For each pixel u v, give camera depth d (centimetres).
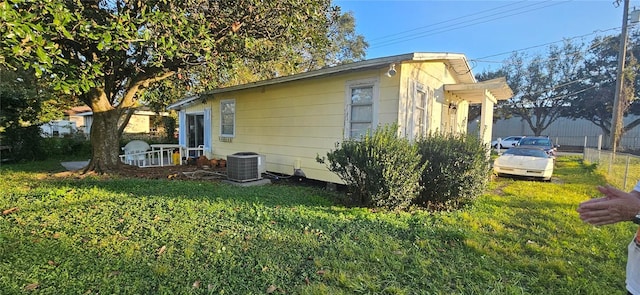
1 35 374
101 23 552
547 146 1391
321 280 268
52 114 1380
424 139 593
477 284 268
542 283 275
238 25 633
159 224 390
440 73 845
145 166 1005
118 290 241
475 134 601
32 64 448
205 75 853
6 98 1137
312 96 761
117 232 357
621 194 116
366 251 328
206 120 1173
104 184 642
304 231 382
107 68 743
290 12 610
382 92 638
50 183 645
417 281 271
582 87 2561
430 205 555
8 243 313
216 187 650
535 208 537
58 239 330
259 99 915
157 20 493
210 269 279
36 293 232
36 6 403
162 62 644
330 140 724
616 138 1284
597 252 342
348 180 534
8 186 609
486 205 553
